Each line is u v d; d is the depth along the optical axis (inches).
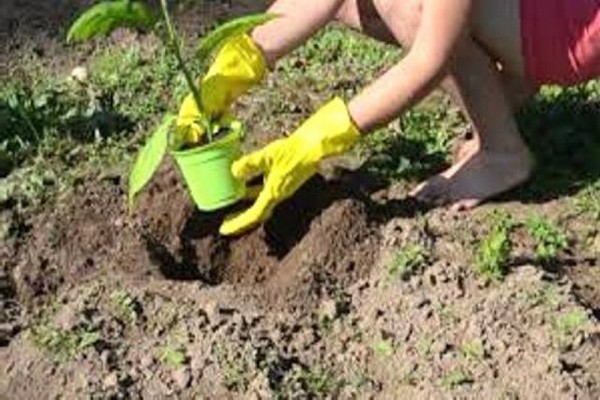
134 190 151.9
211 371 150.1
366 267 162.7
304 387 149.4
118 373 150.5
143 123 199.6
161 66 212.2
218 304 158.1
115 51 220.2
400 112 158.6
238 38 164.7
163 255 168.7
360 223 164.9
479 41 169.0
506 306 155.6
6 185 180.7
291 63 214.1
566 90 198.1
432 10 155.6
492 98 172.7
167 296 159.5
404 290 158.1
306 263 162.2
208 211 170.6
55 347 153.8
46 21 230.1
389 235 164.7
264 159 158.6
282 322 156.6
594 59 168.6
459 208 175.5
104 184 179.9
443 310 155.8
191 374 149.9
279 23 166.2
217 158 156.6
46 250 167.5
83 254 167.2
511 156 176.6
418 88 157.6
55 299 162.2
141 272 164.2
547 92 199.0
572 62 168.7
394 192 181.5
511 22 166.4
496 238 162.2
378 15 172.1
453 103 194.4
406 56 160.7
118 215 173.5
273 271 165.9
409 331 154.6
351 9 173.0
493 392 146.6
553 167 184.2
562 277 163.5
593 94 199.2
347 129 157.8
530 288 157.8
